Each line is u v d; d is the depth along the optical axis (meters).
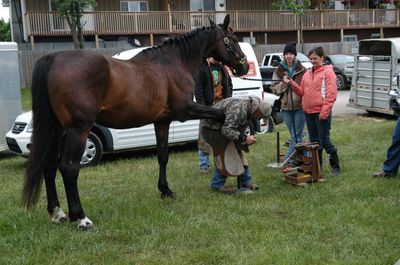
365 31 32.47
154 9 29.05
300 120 6.89
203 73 6.55
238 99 5.74
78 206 4.84
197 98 6.59
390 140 9.51
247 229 4.80
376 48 13.65
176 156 8.91
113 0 27.95
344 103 17.11
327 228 4.77
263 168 7.46
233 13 28.28
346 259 4.05
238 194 6.02
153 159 8.77
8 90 9.66
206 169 7.39
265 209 5.39
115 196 6.12
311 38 31.41
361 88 13.69
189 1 29.39
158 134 5.77
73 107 4.57
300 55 21.56
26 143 8.23
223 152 5.95
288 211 5.34
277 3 28.83
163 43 5.61
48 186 5.08
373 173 6.83
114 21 25.81
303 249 4.28
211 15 27.70
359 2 33.91
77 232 4.73
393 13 31.81
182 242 4.51
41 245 4.43
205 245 4.45
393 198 5.67
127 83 4.93
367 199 5.66
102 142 8.37
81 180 7.12
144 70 5.18
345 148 8.80
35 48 25.86
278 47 27.84
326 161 7.71
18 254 4.28
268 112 5.75
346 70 21.64
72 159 4.68
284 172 6.53
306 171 6.45
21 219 5.19
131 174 7.45
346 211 5.21
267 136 10.42
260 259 4.05
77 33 24.66
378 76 12.95
